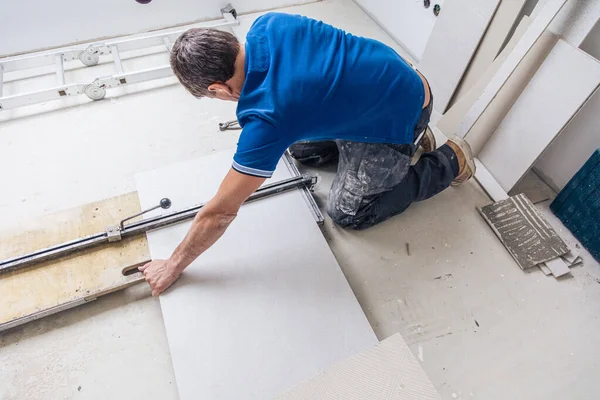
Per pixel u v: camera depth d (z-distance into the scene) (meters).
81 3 2.27
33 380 1.36
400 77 1.24
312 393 0.60
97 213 1.65
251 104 1.05
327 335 1.39
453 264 1.69
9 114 2.13
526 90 1.69
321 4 2.92
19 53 2.32
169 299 1.44
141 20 2.50
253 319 1.41
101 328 1.46
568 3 1.46
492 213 1.80
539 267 1.68
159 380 1.37
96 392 1.34
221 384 1.28
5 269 1.46
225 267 1.53
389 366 0.62
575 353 1.47
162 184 1.75
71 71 2.36
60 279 1.47
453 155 1.74
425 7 2.27
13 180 1.86
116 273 1.49
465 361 1.45
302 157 1.93
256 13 2.82
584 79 1.47
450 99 2.15
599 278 1.66
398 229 1.79
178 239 1.59
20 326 1.45
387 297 1.59
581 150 1.72
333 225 1.79
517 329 1.52
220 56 1.00
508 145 1.82
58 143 2.02
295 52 1.08
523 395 1.38
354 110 1.18
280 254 1.58
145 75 2.22
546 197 1.91
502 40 1.78
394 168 1.53
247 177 1.08
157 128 2.11
